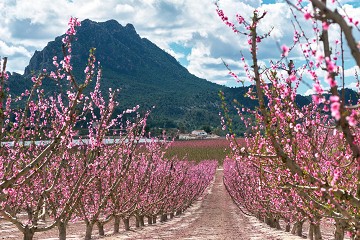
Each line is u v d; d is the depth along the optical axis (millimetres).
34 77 7805
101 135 10484
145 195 19484
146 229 19281
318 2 2977
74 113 6941
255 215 24547
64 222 11945
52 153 6906
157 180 21750
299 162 6410
